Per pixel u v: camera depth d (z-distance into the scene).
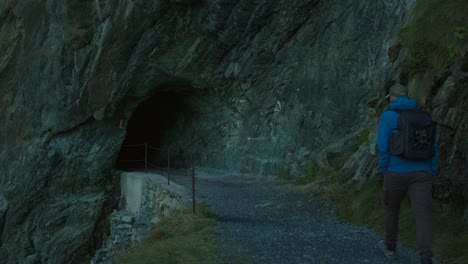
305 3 13.76
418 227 4.12
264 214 7.88
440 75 6.48
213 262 4.91
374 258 4.89
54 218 18.31
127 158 23.55
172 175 15.95
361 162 8.69
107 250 13.27
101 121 18.30
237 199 9.65
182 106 20.56
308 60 14.05
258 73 15.67
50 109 18.25
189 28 15.50
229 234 6.20
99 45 16.44
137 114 23.58
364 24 12.45
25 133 18.91
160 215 10.60
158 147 22.95
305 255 5.07
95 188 18.84
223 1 14.29
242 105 16.84
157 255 5.36
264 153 15.29
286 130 14.62
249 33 14.99
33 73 18.55
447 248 4.82
